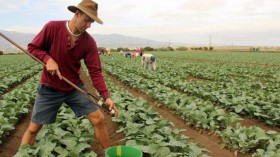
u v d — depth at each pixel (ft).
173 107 27.96
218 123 23.70
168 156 14.62
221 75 62.80
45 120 15.28
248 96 34.14
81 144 16.39
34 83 43.29
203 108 25.52
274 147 17.71
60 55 14.23
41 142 16.89
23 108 26.53
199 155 15.65
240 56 156.87
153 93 35.40
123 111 23.52
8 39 13.29
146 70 65.10
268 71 72.02
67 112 24.29
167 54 187.93
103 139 15.98
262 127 25.63
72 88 14.97
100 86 15.08
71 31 13.85
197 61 116.06
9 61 119.75
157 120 22.52
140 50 131.95
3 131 20.27
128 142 16.38
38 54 13.83
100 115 15.55
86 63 15.08
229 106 30.19
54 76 14.57
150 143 16.34
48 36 14.02
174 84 44.24
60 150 15.60
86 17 13.21
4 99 30.37
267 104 28.91
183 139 17.70
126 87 47.93
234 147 19.51
